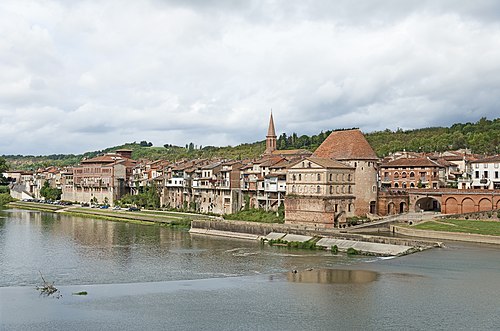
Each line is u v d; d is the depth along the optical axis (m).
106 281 86.50
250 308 69.06
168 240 136.75
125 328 61.56
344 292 76.19
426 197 159.38
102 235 146.50
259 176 184.38
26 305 70.62
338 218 149.00
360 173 155.50
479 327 60.75
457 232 121.88
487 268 89.75
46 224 176.38
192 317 65.44
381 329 60.56
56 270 95.88
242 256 111.06
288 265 100.06
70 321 63.97
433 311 66.62
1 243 129.38
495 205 143.88
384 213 158.75
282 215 161.50
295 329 60.91
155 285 82.81
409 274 86.69
